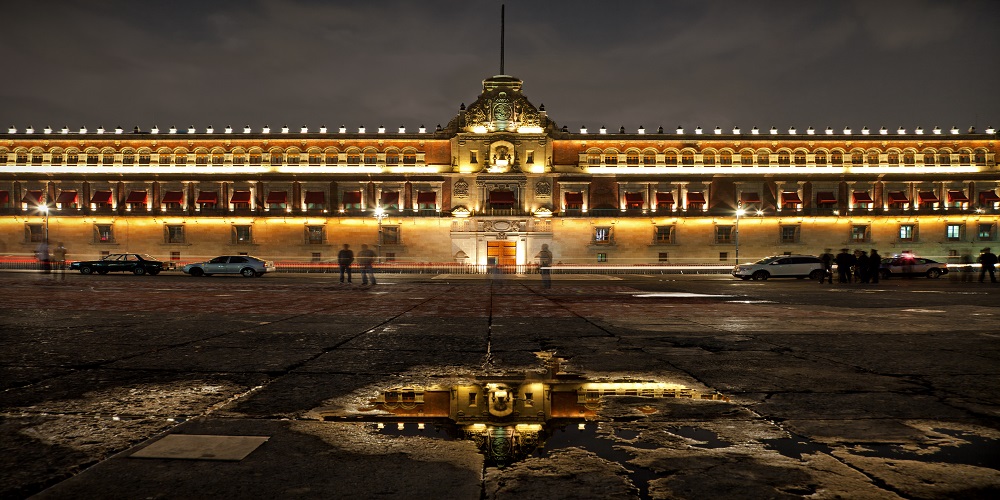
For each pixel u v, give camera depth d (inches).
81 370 239.9
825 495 114.7
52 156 2257.6
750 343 331.0
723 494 115.2
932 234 2257.6
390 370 244.5
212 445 142.7
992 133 2294.5
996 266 2204.7
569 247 2240.4
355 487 117.3
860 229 2271.2
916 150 2303.2
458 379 227.5
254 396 195.5
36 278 1263.5
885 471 127.9
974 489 117.6
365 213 2212.1
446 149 2279.8
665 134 2297.0
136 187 2228.1
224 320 442.6
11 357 271.4
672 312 536.1
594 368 252.2
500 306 602.2
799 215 2237.9
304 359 270.4
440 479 121.9
